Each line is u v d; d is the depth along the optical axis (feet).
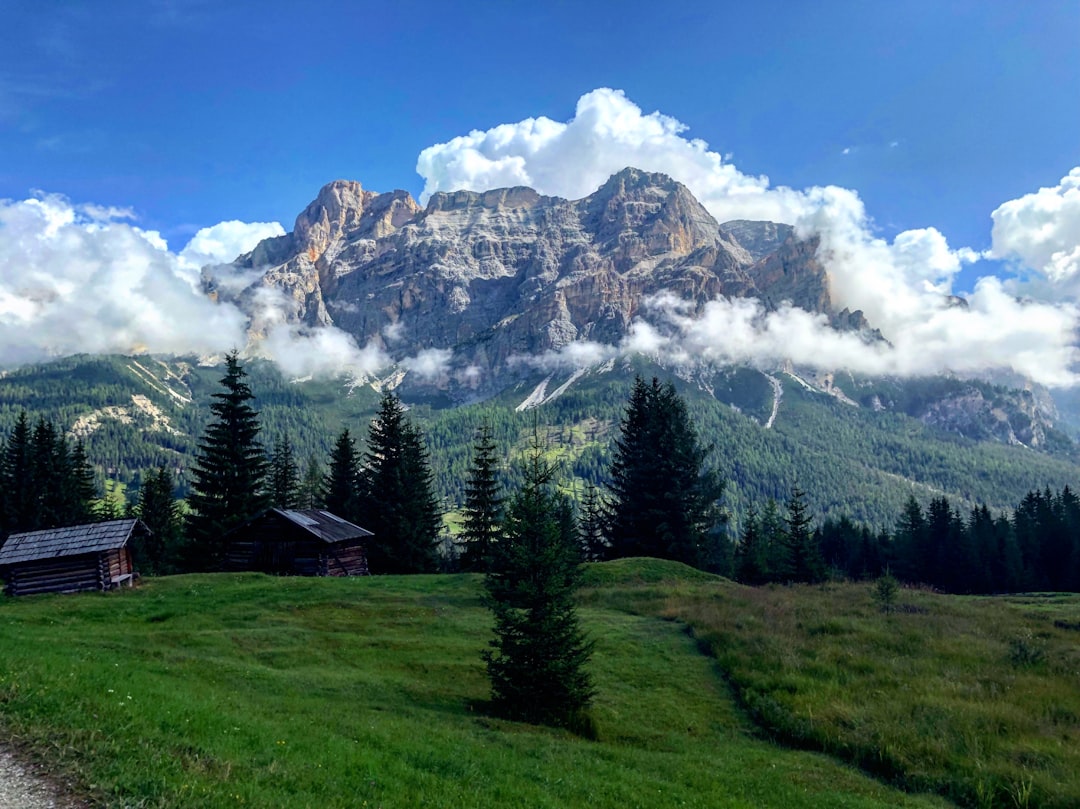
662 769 63.93
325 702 73.61
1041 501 413.80
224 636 106.01
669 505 219.41
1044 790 59.62
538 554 83.56
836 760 71.36
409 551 233.55
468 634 118.73
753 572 260.01
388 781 46.88
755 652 105.29
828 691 87.40
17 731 40.70
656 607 143.02
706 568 234.79
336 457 265.34
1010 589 320.70
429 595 146.30
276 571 179.11
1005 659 101.14
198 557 204.03
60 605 124.06
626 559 192.75
